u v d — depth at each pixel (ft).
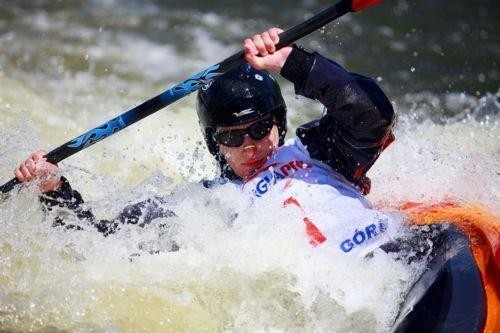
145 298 42.75
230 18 109.50
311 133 45.52
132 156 61.31
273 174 44.83
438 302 39.52
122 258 45.06
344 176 45.06
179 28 105.29
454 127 66.85
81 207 46.39
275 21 108.47
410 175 51.42
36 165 45.83
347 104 42.19
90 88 82.48
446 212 44.93
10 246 45.24
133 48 96.78
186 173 58.03
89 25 104.17
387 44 102.32
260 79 44.73
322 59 42.86
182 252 45.06
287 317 41.98
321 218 43.34
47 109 73.97
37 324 41.14
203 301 42.91
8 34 97.81
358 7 42.04
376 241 43.32
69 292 42.80
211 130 45.93
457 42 103.91
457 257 41.19
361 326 41.37
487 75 94.89
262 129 44.34
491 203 47.50
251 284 42.88
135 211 46.14
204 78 43.91
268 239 43.60
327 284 42.06
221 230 44.75
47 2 111.96
